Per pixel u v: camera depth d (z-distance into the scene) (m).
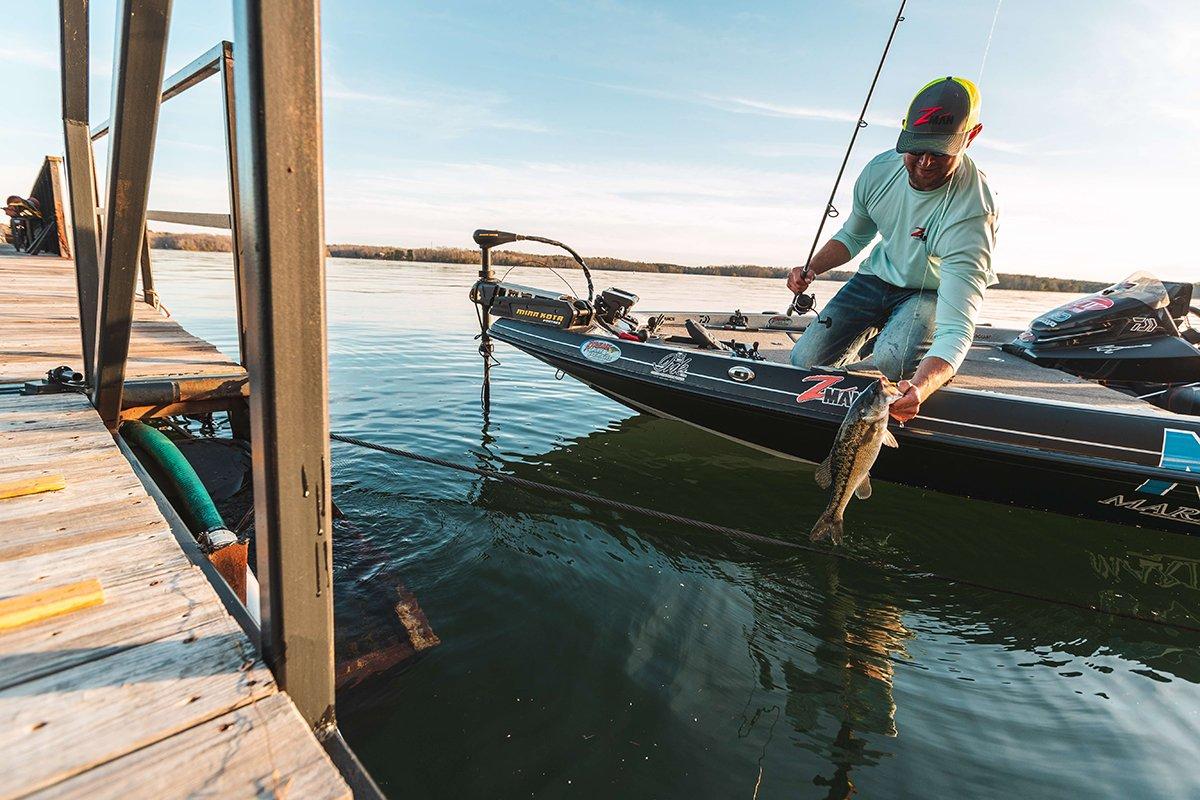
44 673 1.11
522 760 1.92
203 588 1.42
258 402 0.97
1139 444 3.30
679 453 5.10
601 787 1.84
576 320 5.17
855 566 3.37
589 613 2.75
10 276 7.45
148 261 6.21
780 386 4.06
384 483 3.97
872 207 4.04
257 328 0.93
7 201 10.11
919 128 3.21
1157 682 2.52
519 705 2.15
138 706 1.06
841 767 1.99
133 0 1.87
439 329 11.15
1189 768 2.04
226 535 2.19
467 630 2.55
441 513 3.61
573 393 6.98
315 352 1.00
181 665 1.16
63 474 2.05
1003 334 7.39
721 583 3.12
